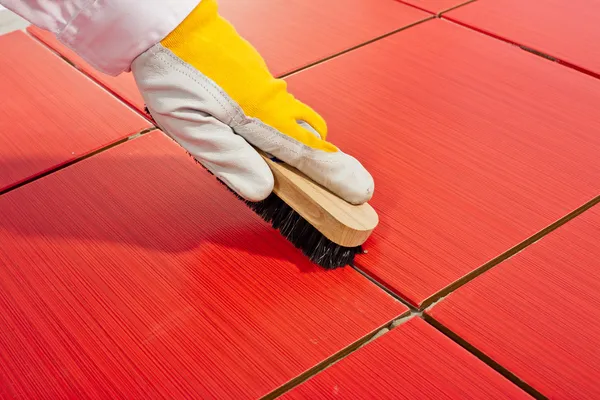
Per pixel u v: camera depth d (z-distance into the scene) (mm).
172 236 931
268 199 910
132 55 773
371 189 835
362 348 765
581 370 736
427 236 924
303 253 896
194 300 829
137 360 753
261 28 1506
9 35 1523
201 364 747
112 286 852
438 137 1138
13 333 792
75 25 754
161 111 805
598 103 1242
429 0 1665
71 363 752
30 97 1274
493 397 708
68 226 952
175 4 750
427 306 827
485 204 985
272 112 818
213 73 790
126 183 1037
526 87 1290
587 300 826
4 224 959
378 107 1223
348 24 1537
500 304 819
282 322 799
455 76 1325
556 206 983
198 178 1050
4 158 1104
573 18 1562
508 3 1639
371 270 871
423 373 734
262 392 714
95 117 1212
